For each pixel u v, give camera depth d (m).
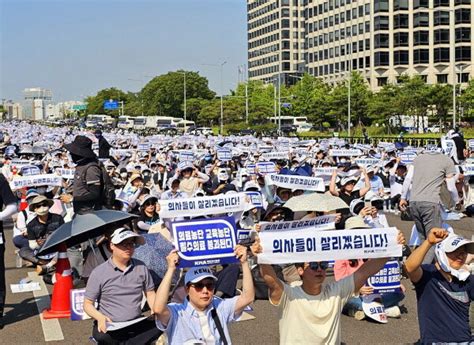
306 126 107.19
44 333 8.76
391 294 9.37
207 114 123.75
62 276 9.66
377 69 125.25
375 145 45.72
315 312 5.47
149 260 8.12
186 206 6.59
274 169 21.78
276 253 5.35
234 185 17.05
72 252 10.52
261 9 181.25
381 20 123.88
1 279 9.03
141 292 6.83
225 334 5.35
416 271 5.64
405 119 96.81
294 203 9.58
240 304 5.44
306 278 5.52
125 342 6.44
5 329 9.00
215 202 6.66
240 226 9.29
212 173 21.95
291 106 119.31
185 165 16.81
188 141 50.72
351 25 134.00
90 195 10.67
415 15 120.69
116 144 50.31
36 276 12.30
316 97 105.19
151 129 115.12
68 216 13.76
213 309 5.38
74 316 9.33
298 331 5.48
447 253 5.62
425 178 10.48
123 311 6.70
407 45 122.25
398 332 8.73
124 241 6.72
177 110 150.00
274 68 172.88
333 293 5.55
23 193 15.98
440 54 118.69
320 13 146.88
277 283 5.47
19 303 10.47
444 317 5.62
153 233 8.41
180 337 5.27
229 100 125.19
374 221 10.52
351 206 10.99
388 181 21.34
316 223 5.68
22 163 26.11
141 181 14.27
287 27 168.50
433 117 90.81
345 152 28.83
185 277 5.35
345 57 136.50
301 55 169.38
